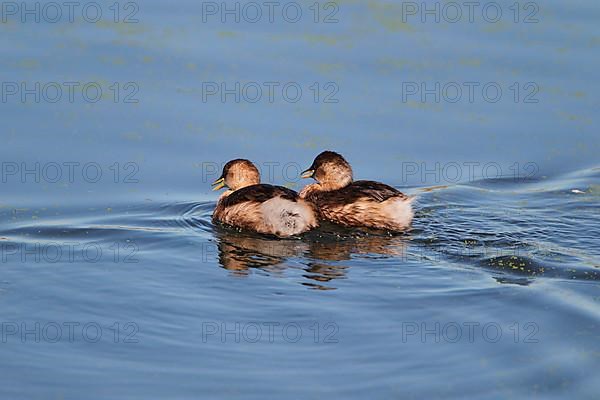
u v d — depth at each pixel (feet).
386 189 50.34
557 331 37.24
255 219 48.88
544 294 40.42
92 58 66.69
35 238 47.60
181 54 67.82
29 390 33.47
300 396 32.86
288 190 50.08
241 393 33.09
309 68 66.64
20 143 57.67
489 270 43.29
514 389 33.14
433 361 35.24
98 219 50.60
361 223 49.65
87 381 34.04
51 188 53.88
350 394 32.99
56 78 64.13
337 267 43.80
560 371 34.24
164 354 35.96
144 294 40.96
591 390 32.94
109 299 40.52
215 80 64.90
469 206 52.65
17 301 40.40
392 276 42.68
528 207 52.24
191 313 39.19
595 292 40.60
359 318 38.63
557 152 59.06
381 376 34.19
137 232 48.78
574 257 44.55
